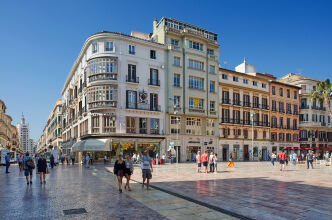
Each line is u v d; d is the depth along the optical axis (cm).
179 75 4316
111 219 728
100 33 3797
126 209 845
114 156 3681
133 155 3631
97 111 3700
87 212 807
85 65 4197
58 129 7762
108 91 3697
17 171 2600
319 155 5966
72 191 1204
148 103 3975
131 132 3769
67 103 5988
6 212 812
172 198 1028
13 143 12231
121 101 3728
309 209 848
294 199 1009
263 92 5409
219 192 1166
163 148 4016
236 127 4934
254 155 5159
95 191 1202
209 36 4919
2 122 7831
